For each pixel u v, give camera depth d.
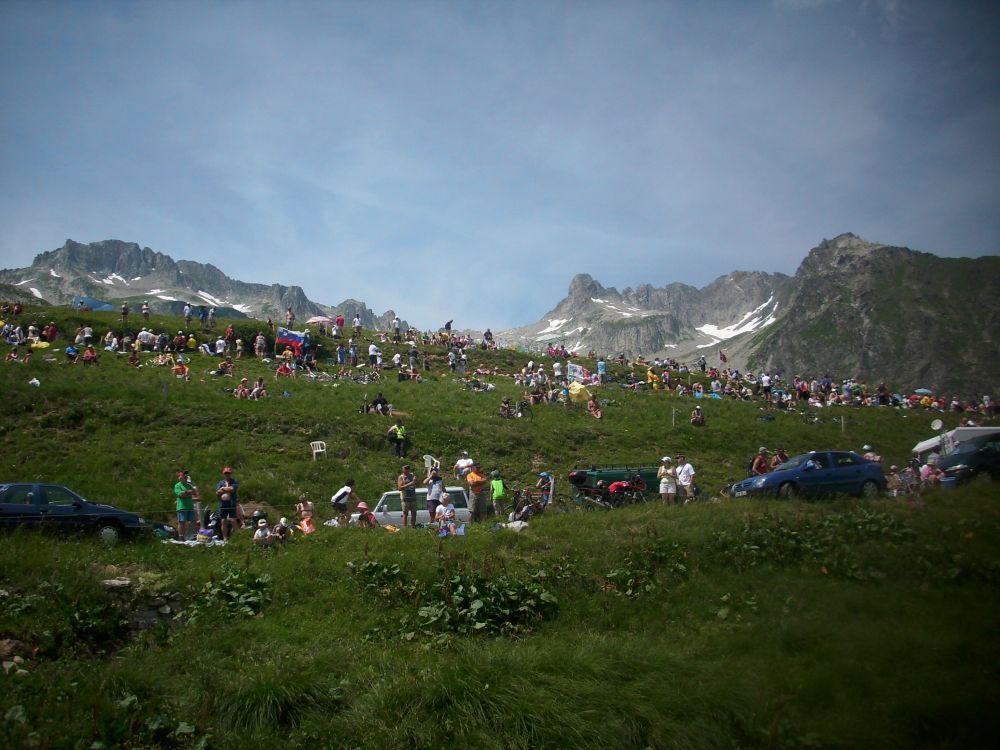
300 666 13.50
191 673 13.28
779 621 16.11
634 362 73.00
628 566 18.75
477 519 26.53
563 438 41.12
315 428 36.31
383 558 18.23
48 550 16.77
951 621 15.54
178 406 36.38
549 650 14.47
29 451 29.75
